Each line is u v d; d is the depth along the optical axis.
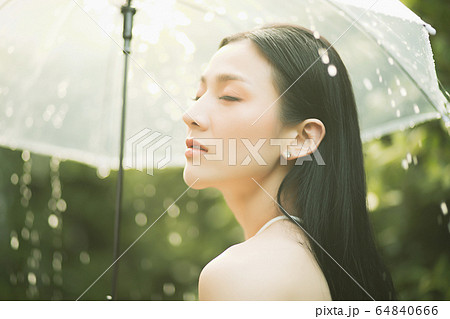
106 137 2.76
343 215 1.36
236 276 1.16
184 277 4.21
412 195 3.21
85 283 4.12
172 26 2.16
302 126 1.34
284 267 1.17
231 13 2.00
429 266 3.19
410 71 1.58
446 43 2.99
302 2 1.77
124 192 4.25
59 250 4.09
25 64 2.32
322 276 1.25
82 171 4.15
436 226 3.20
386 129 2.14
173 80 2.37
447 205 3.13
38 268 4.00
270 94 1.32
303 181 1.34
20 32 2.18
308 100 1.35
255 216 1.37
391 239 3.24
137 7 2.04
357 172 1.44
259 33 1.37
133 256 4.22
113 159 2.79
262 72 1.33
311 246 1.27
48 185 4.05
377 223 3.26
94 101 2.63
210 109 1.33
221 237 4.13
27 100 2.46
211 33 2.16
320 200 1.34
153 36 2.22
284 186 1.34
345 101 1.44
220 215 4.14
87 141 2.75
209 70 1.37
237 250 1.23
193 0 2.04
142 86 2.60
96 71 2.54
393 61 1.58
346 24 1.75
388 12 1.59
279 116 1.32
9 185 3.93
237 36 1.39
